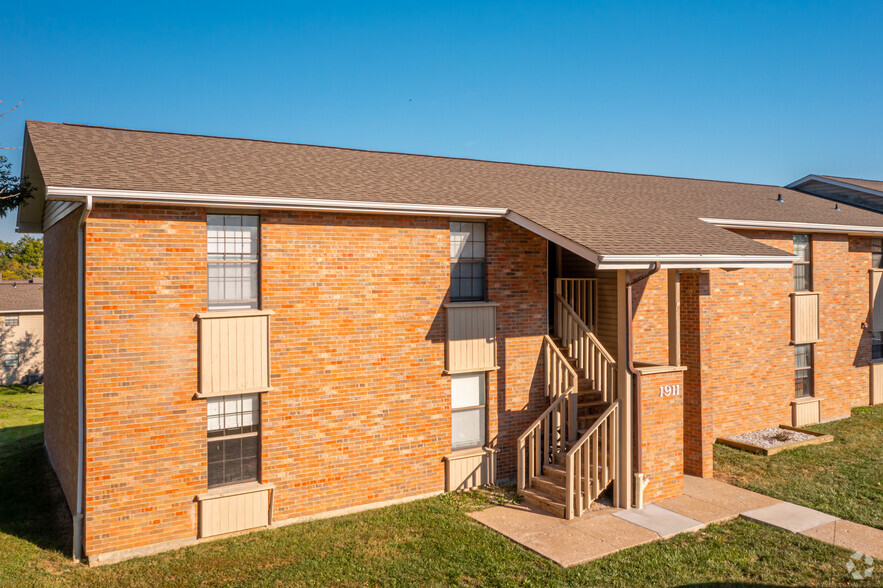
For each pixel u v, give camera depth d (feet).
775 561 28.32
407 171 45.91
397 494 37.14
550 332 47.39
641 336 46.80
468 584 26.61
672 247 35.50
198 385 31.55
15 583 27.12
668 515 33.99
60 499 38.19
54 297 42.42
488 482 40.01
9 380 93.86
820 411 56.49
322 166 42.16
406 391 37.37
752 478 40.29
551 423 39.96
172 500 31.09
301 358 34.24
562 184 53.16
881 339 63.98
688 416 41.39
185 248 31.30
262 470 33.30
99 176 29.96
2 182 41.63
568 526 32.68
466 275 39.88
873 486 38.34
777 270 53.47
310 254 34.47
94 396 29.30
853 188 73.15
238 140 46.39
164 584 26.99
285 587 26.53
